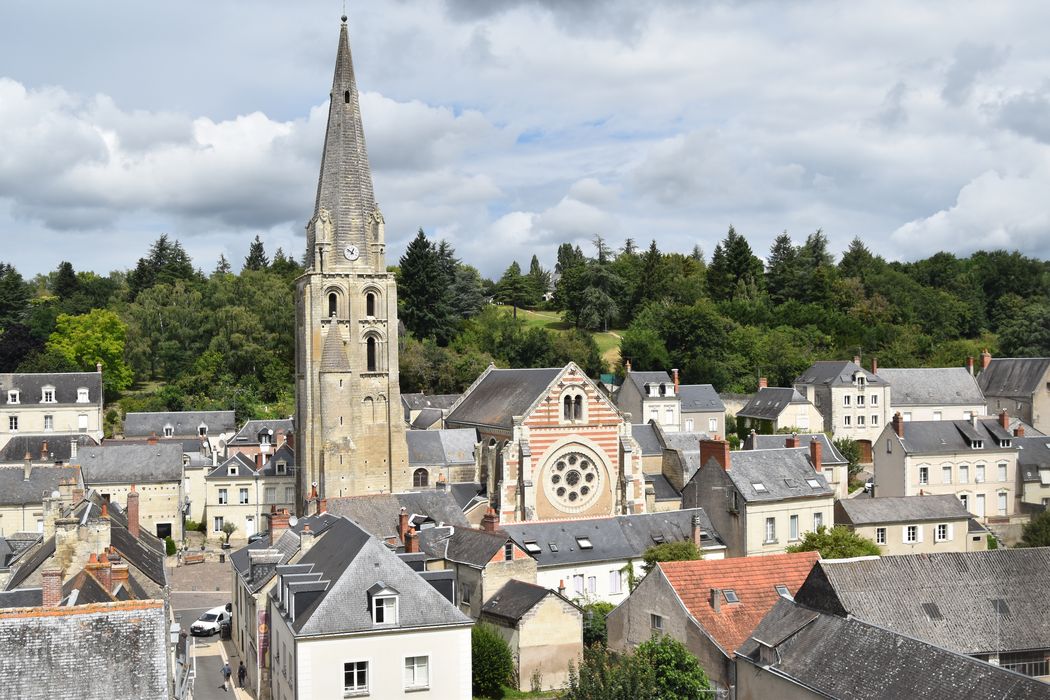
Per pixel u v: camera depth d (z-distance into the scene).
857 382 153.38
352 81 103.88
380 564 49.91
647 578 59.12
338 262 101.31
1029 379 154.88
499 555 69.31
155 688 36.03
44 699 34.75
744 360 182.38
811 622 45.91
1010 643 46.19
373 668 47.59
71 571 52.91
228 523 116.12
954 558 49.25
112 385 175.88
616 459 96.69
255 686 63.19
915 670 38.97
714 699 50.62
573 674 55.78
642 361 183.50
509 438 95.19
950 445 117.19
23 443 119.56
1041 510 115.62
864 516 88.31
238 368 177.00
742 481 87.88
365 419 101.12
